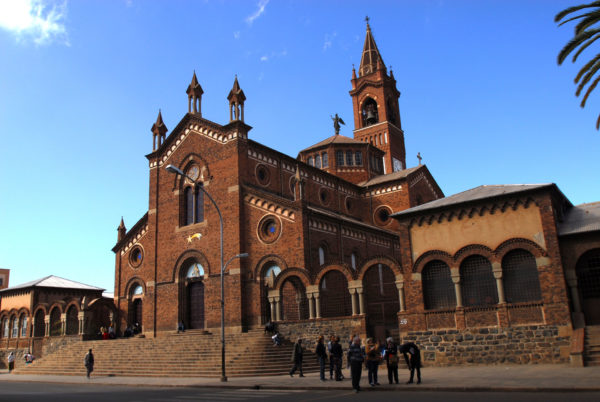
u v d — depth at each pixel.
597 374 21.06
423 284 31.81
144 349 39.75
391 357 22.89
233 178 43.97
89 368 34.28
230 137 45.06
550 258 27.95
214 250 44.00
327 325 35.25
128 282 51.75
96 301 50.44
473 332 29.45
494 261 29.61
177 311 45.25
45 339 56.25
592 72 25.61
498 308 28.95
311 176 53.44
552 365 25.91
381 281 49.00
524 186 30.52
